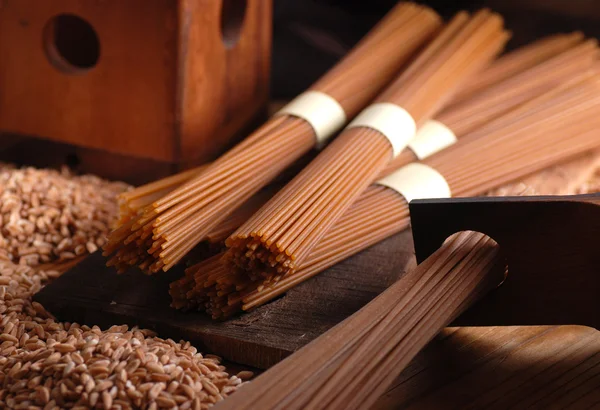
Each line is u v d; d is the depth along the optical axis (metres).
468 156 0.77
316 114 0.76
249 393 0.56
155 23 0.76
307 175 0.68
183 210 0.65
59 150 0.81
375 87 0.81
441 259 0.63
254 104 0.87
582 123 0.82
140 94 0.78
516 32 1.02
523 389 0.63
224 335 0.65
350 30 1.04
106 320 0.67
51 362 0.61
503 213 0.62
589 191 0.81
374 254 0.71
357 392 0.57
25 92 0.81
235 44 0.82
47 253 0.74
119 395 0.59
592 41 0.93
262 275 0.64
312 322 0.66
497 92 0.85
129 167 0.80
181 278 0.68
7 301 0.67
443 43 0.86
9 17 0.79
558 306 0.63
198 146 0.80
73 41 0.84
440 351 0.66
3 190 0.76
